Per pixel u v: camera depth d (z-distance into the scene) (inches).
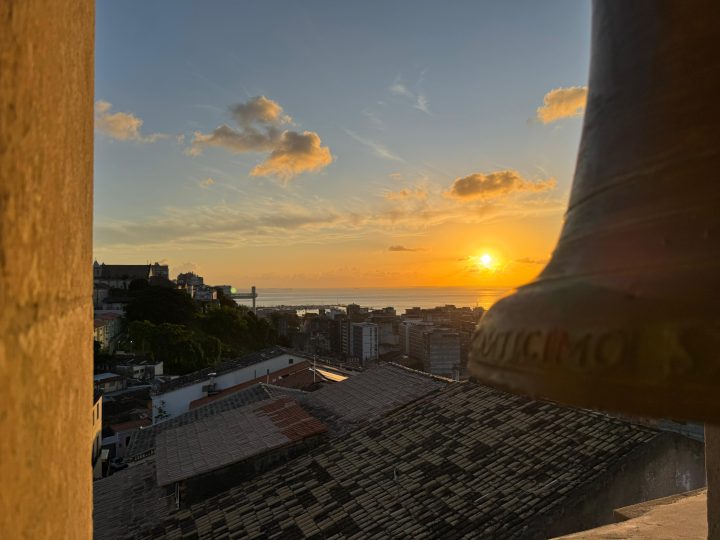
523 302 46.9
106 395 1686.8
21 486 31.3
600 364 36.7
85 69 45.0
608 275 41.6
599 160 51.5
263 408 560.4
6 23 29.8
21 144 31.0
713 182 42.0
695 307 35.2
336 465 396.2
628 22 51.6
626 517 137.8
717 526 95.7
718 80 44.8
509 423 372.5
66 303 38.9
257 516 359.9
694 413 33.0
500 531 261.4
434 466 348.8
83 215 44.4
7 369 29.2
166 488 493.0
